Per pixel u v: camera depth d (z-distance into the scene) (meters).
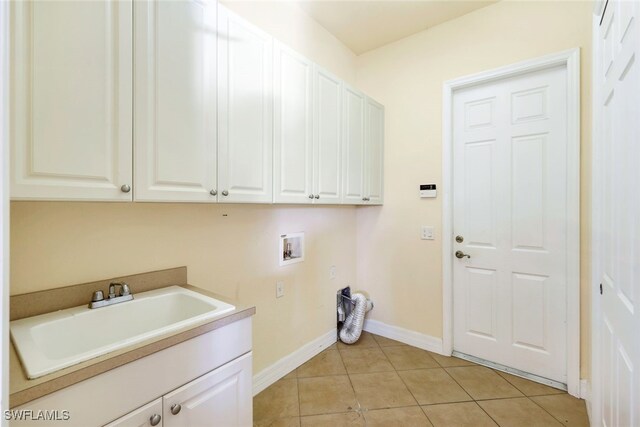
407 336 2.54
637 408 0.87
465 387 1.91
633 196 0.92
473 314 2.25
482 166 2.20
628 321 0.96
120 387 0.81
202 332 1.00
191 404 0.98
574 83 1.79
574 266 1.81
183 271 1.49
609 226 1.22
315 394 1.84
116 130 0.97
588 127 1.75
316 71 1.88
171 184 1.12
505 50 2.04
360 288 2.83
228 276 1.71
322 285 2.43
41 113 0.81
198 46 1.20
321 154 1.93
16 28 0.77
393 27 2.39
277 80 1.59
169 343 0.91
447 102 2.29
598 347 1.41
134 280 1.30
